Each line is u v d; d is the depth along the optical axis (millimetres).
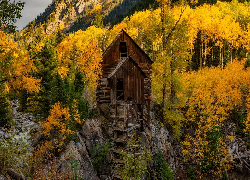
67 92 17562
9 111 19062
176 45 21688
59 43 57375
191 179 22500
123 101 17453
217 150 24422
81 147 14852
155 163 19094
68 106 15852
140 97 18203
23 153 11609
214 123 27797
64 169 12258
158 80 22328
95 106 21984
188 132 28203
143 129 19078
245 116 30766
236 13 65250
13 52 10414
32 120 20547
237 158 25734
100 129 17828
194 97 31906
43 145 13797
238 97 31625
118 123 17219
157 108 26312
